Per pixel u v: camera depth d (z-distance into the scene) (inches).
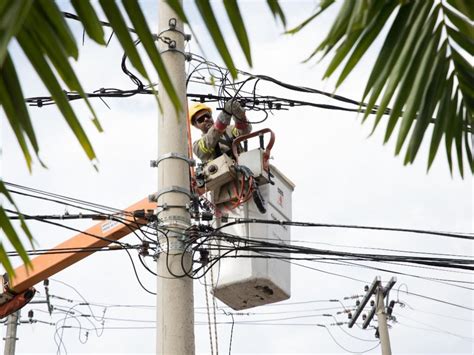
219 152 582.6
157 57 214.1
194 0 209.2
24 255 241.1
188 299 497.4
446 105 248.4
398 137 238.1
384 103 237.0
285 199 606.9
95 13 214.2
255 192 568.7
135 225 631.8
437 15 239.3
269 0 213.3
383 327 1510.8
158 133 534.6
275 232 582.6
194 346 487.8
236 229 570.3
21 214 237.8
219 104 669.9
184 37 555.8
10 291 713.6
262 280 549.3
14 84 221.5
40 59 216.4
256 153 577.3
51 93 219.5
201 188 572.1
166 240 507.5
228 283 552.4
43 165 225.5
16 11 185.9
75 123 222.4
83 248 670.5
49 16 208.8
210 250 546.6
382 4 236.7
